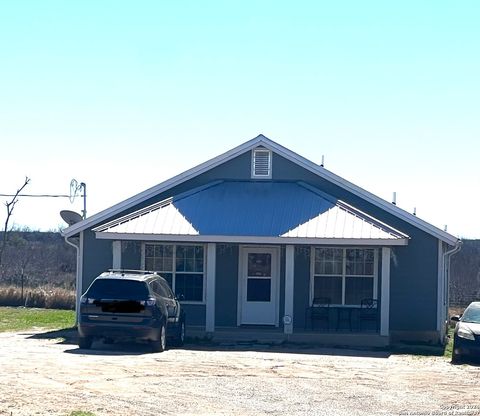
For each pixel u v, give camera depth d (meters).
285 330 24.67
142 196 27.47
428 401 14.32
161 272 26.83
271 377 16.55
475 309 21.95
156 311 20.39
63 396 13.53
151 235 24.81
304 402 13.84
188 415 12.41
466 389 15.82
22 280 37.03
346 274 26.39
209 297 24.88
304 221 25.30
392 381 16.62
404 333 26.17
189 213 25.86
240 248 26.69
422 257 26.30
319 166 27.42
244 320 26.64
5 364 17.11
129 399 13.53
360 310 26.16
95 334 20.34
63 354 19.28
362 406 13.65
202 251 26.75
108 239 25.34
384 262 24.62
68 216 29.05
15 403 12.70
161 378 15.85
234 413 12.70
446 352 23.38
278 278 26.61
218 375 16.55
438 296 26.19
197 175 27.78
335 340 24.61
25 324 27.97
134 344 22.20
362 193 26.97
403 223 26.52
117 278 20.56
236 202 26.47
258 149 27.73
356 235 24.44
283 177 27.69
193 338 24.72
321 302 26.39
